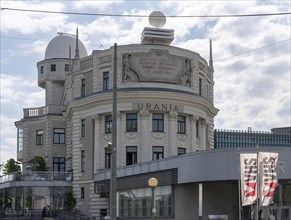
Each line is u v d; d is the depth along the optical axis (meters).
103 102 60.72
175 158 39.62
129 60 60.44
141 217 44.31
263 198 28.08
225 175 35.62
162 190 41.62
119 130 60.00
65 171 72.88
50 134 76.00
